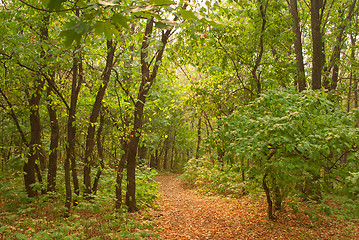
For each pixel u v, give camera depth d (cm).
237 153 590
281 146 608
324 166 626
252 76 1020
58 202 824
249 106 752
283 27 1004
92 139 892
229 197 1255
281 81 1041
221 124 721
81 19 123
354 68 1345
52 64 691
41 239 539
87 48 675
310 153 530
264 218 845
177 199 1284
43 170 1137
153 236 672
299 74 1042
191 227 791
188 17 120
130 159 871
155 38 734
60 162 1598
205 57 800
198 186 1661
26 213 747
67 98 945
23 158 800
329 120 643
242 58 990
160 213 920
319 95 686
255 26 1009
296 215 846
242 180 1271
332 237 673
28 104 925
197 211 991
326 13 1348
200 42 638
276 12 1014
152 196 1108
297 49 1148
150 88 916
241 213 932
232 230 759
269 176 748
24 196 859
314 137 575
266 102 721
